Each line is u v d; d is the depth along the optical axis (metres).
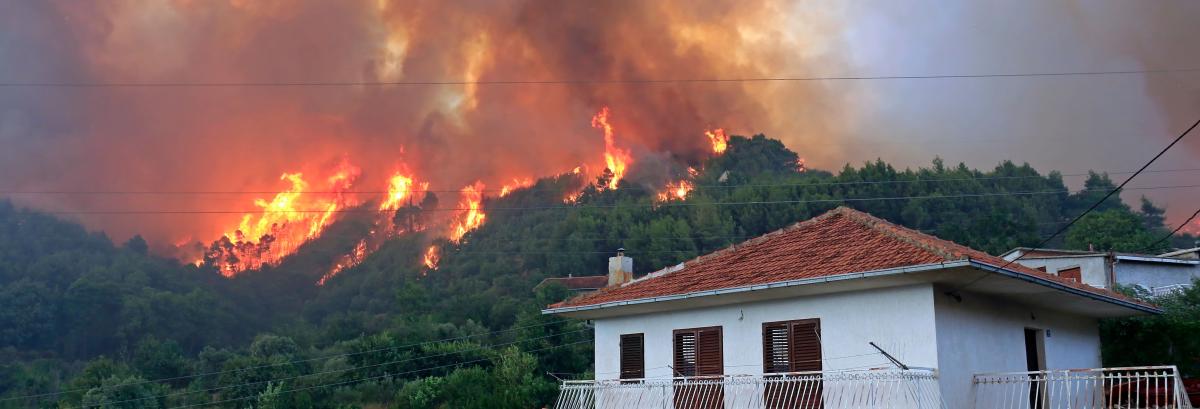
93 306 131.88
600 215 141.50
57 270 140.75
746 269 19.34
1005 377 17.75
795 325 18.22
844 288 17.38
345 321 115.19
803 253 19.09
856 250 17.97
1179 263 34.47
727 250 21.61
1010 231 84.94
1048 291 17.72
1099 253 33.66
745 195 122.19
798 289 17.66
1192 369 21.77
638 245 121.12
